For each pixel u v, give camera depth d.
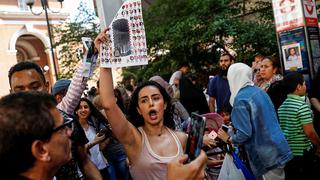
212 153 3.54
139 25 2.28
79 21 13.73
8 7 22.75
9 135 1.19
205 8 9.59
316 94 4.97
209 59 10.09
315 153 4.12
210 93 6.72
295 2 5.78
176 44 9.66
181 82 6.53
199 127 1.72
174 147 2.54
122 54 2.27
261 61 5.46
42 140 1.25
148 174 2.46
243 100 3.49
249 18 10.60
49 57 23.95
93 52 2.56
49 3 23.56
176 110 4.50
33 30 23.38
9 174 1.22
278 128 3.52
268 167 3.44
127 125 2.50
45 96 1.32
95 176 2.38
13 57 22.83
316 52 5.89
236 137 3.46
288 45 5.97
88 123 4.35
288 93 4.24
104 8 2.27
